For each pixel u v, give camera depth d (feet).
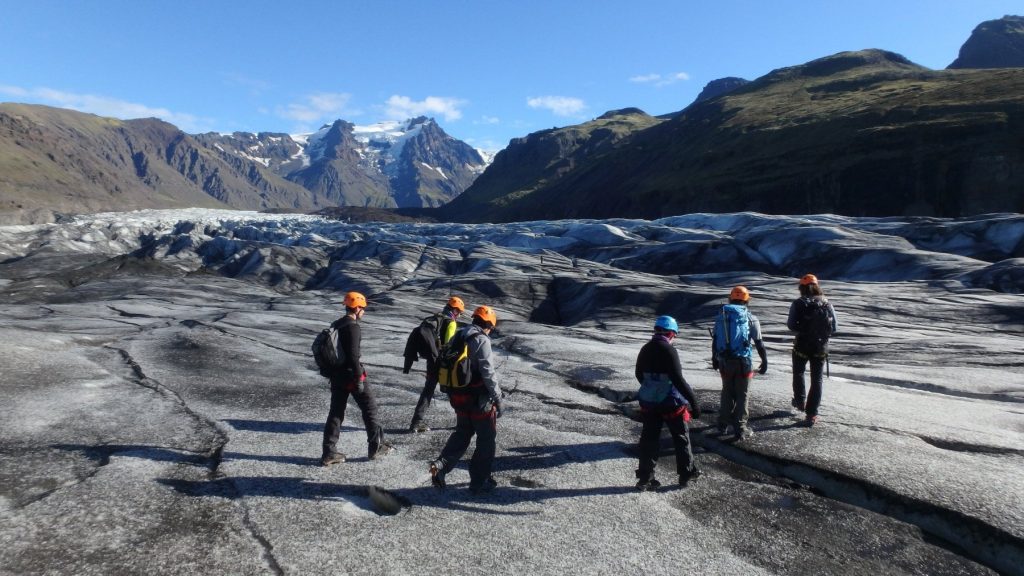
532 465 19.21
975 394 28.35
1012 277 64.69
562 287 89.04
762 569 13.29
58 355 32.53
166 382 28.76
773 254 103.30
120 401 24.82
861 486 16.88
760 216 130.41
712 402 25.85
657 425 17.22
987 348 39.91
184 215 611.47
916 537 14.85
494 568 13.12
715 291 72.28
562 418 24.57
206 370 32.19
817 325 22.12
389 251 132.46
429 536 14.46
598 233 137.90
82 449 19.13
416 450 20.39
